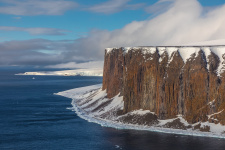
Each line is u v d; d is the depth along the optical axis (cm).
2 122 13875
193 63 12619
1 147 9819
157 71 13362
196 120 11788
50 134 11494
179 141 10038
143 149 9262
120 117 14000
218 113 11481
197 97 12119
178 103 12550
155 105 13275
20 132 11875
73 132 11788
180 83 12631
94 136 11081
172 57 13275
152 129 11962
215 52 12912
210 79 12088
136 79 14138
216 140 10075
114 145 9825
